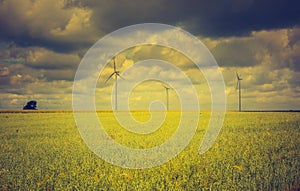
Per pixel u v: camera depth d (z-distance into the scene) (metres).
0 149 17.11
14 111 47.91
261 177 11.13
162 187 10.36
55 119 33.94
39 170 12.66
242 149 15.75
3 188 10.93
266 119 29.88
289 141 18.14
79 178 11.47
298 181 10.86
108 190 10.55
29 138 20.95
